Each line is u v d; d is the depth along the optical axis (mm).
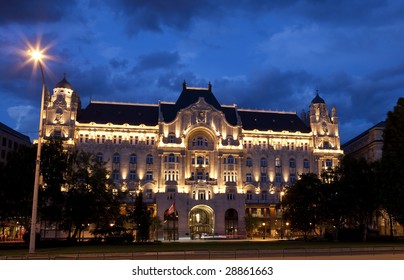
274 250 50625
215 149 149875
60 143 85875
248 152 153500
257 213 148125
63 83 146000
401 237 107562
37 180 51156
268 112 166625
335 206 103312
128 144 146500
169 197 139625
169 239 132625
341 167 107250
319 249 51750
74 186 88375
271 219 146750
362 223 107500
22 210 78625
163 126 147750
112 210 91000
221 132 151500
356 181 100938
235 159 149750
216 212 141375
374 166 101500
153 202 140250
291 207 114188
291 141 157375
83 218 84938
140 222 100562
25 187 76625
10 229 127000
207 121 151000
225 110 160500
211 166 149375
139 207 102438
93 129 144875
